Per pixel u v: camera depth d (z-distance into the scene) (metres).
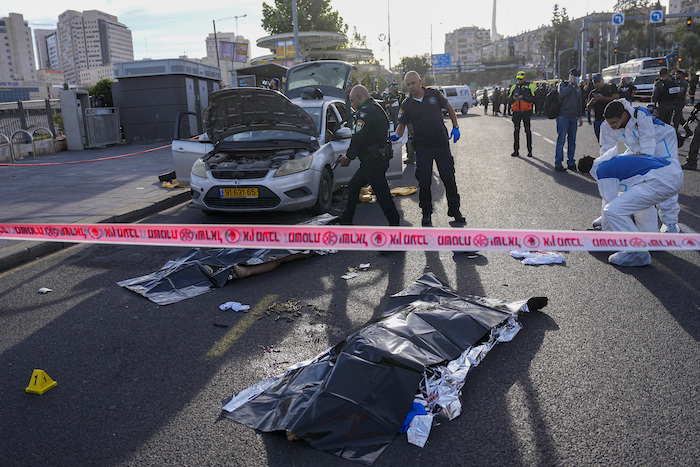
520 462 2.38
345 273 5.05
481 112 37.38
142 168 13.02
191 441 2.61
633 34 99.12
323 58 37.75
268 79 20.77
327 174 7.60
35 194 9.49
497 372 3.11
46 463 2.51
